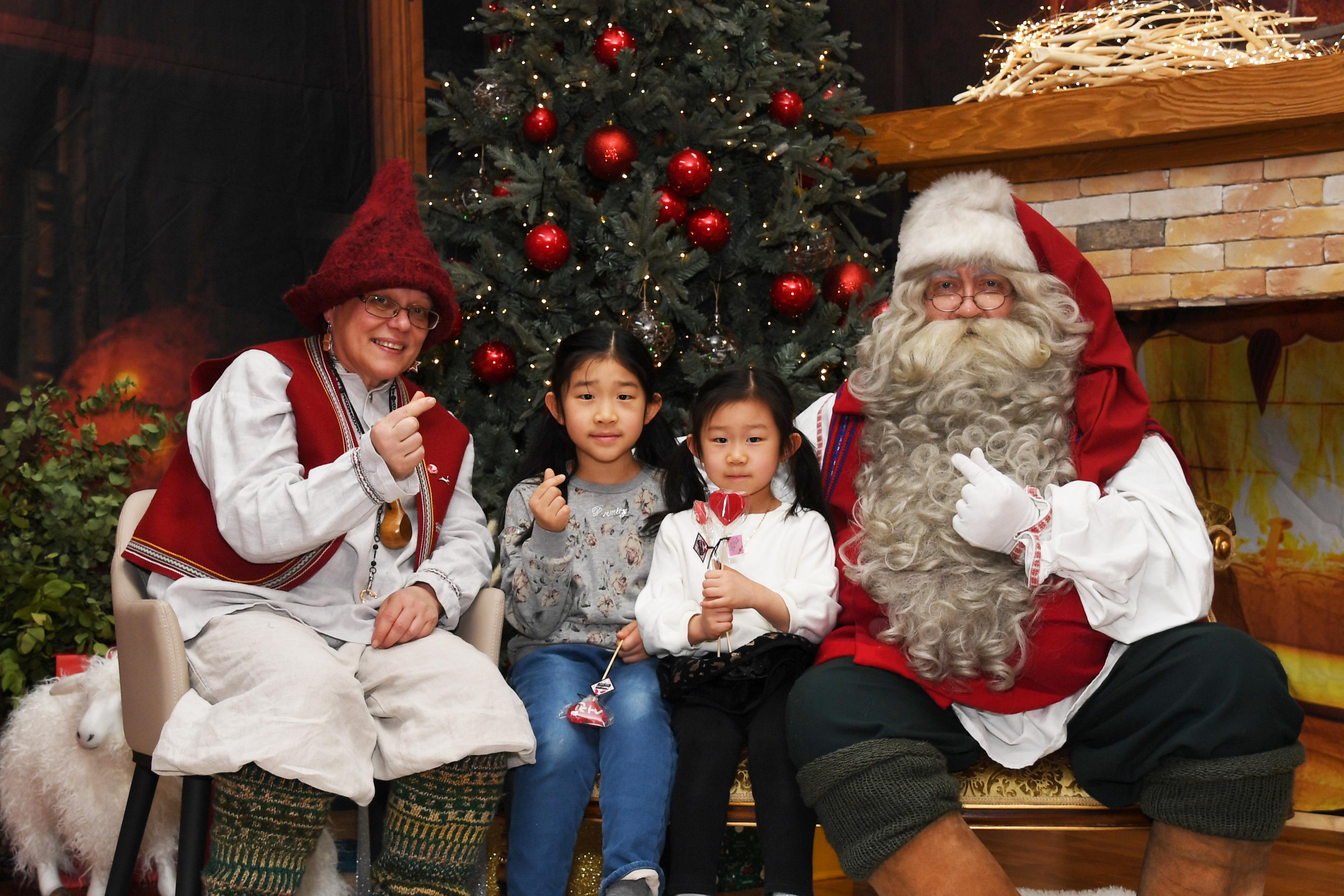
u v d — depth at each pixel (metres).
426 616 2.27
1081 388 2.43
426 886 2.08
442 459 2.53
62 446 3.53
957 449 2.33
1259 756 1.91
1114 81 3.72
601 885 2.15
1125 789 2.07
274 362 2.35
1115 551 2.09
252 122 4.08
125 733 2.24
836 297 3.68
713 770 2.19
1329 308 4.00
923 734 2.05
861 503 2.41
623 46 3.40
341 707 2.01
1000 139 3.94
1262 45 3.78
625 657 2.48
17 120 3.54
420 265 2.33
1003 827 2.14
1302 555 4.05
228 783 1.94
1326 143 3.50
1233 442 4.22
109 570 3.54
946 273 2.52
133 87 3.79
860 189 3.81
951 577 2.19
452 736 2.06
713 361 3.43
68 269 3.65
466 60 4.66
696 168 3.33
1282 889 3.13
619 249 3.38
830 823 1.98
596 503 2.67
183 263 3.91
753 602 2.28
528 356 3.57
